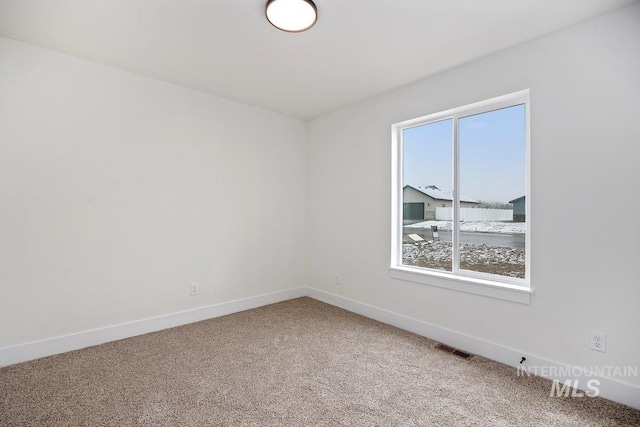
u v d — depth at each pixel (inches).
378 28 78.1
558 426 61.9
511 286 87.0
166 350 94.8
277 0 66.5
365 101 128.0
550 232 79.4
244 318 124.2
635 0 66.0
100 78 98.7
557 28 77.0
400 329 113.0
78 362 86.7
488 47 86.6
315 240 153.1
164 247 112.7
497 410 66.9
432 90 105.3
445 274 104.7
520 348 84.4
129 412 65.7
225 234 129.2
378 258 123.1
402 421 63.5
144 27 78.5
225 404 68.7
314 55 92.1
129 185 104.7
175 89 114.6
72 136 94.0
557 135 78.1
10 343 85.0
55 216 91.4
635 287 67.8
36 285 88.7
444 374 81.5
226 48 88.7
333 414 65.6
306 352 94.1
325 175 147.1
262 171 141.3
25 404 68.0
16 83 85.4
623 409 67.0
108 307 100.9
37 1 68.0
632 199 68.1
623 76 68.9
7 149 84.3
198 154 121.0
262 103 133.6
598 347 72.2
